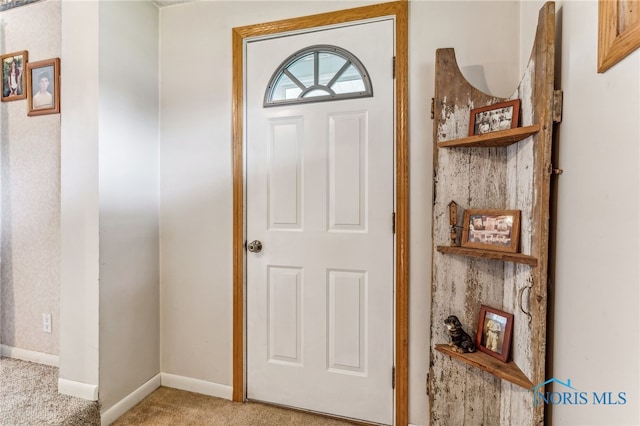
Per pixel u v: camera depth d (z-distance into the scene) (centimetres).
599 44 79
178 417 158
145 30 177
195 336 180
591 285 84
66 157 156
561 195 100
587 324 86
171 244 183
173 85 183
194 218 180
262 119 170
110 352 155
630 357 69
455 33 142
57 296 187
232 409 165
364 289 156
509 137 109
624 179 72
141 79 174
